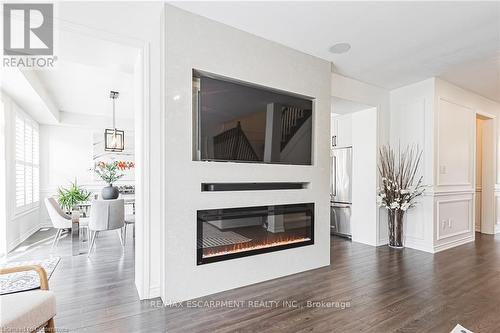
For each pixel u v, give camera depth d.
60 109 5.86
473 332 1.98
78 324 2.05
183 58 2.46
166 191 2.36
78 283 2.83
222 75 2.68
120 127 6.76
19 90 3.84
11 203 4.17
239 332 1.97
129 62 2.84
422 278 3.00
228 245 2.72
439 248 4.12
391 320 2.14
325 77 3.49
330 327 2.04
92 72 3.84
